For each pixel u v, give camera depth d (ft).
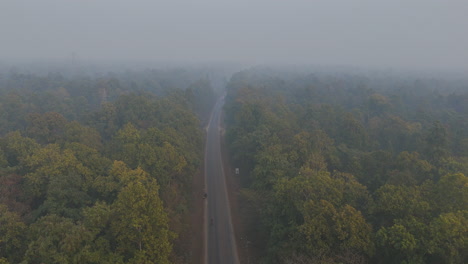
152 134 157.07
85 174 117.39
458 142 180.96
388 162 141.59
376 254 88.02
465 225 79.25
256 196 138.21
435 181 125.49
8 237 81.66
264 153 150.61
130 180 112.16
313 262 83.97
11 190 108.27
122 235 84.53
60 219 88.63
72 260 74.64
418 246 78.89
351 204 105.19
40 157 119.44
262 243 127.95
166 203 128.47
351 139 190.08
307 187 104.01
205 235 137.18
